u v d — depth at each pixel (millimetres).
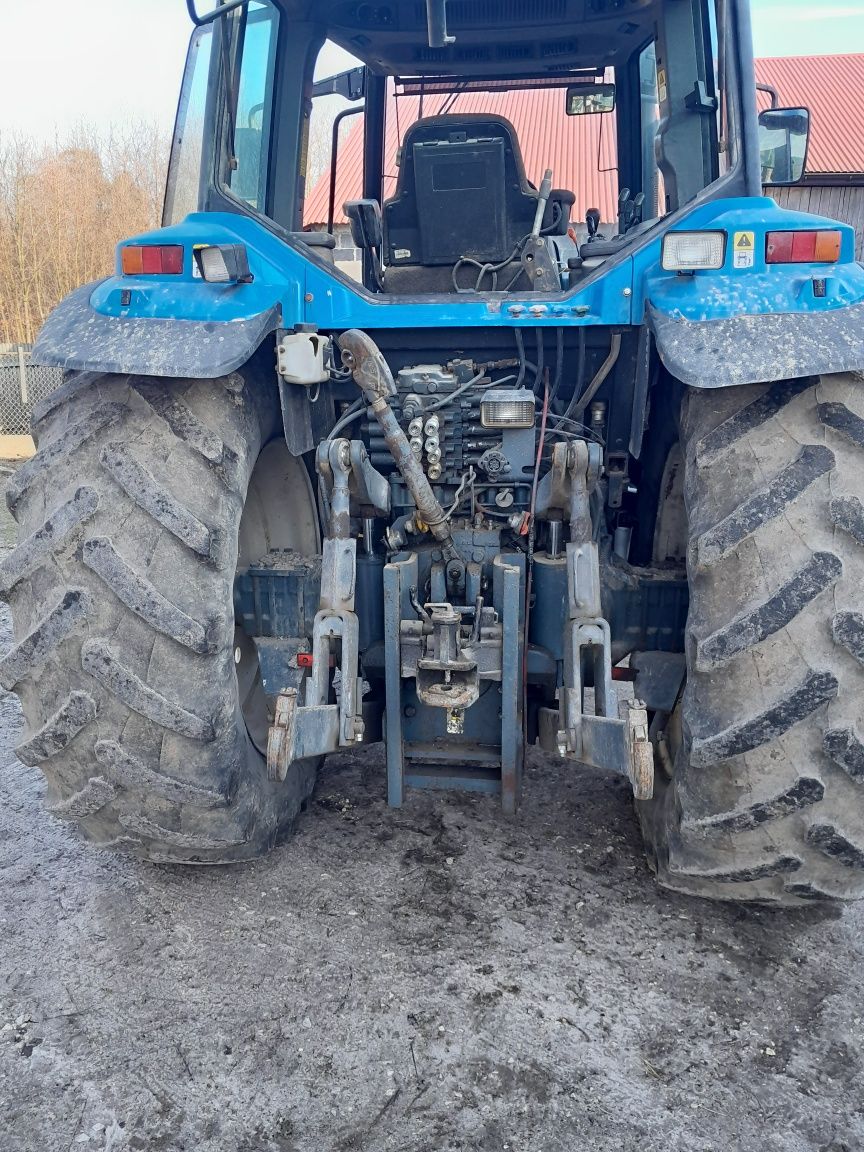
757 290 2033
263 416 2355
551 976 2203
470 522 2578
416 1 3002
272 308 2256
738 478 1954
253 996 2135
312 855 2719
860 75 22219
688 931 2377
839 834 1928
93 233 25844
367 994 2139
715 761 1914
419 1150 1732
